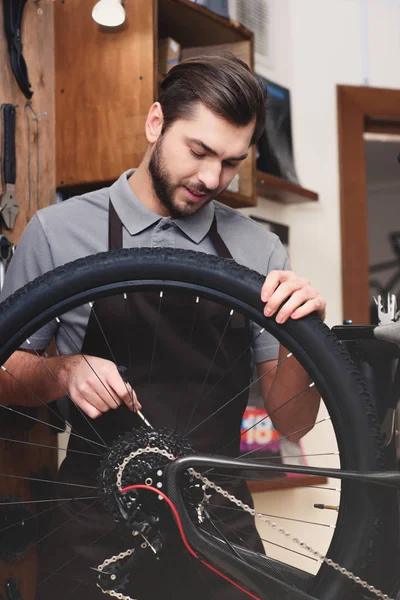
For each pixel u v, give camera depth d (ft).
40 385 3.35
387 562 2.72
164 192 3.52
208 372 3.51
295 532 6.58
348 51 9.66
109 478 2.67
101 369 3.01
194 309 3.59
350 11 9.72
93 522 3.40
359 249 9.38
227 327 3.62
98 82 5.84
